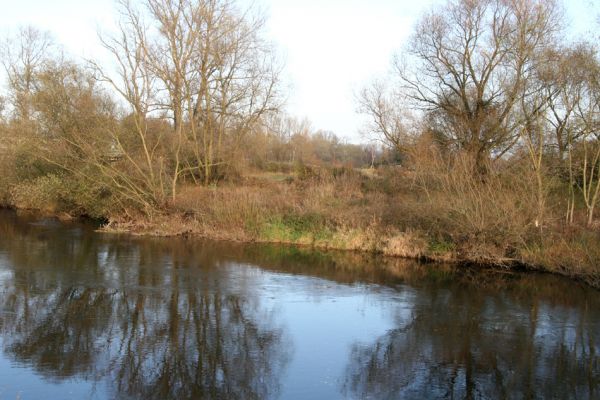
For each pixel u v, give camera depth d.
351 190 25.64
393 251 19.36
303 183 27.28
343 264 17.84
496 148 28.59
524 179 18.53
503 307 12.91
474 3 31.42
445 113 33.22
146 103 24.22
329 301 13.09
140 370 8.52
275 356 9.34
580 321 11.88
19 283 13.57
